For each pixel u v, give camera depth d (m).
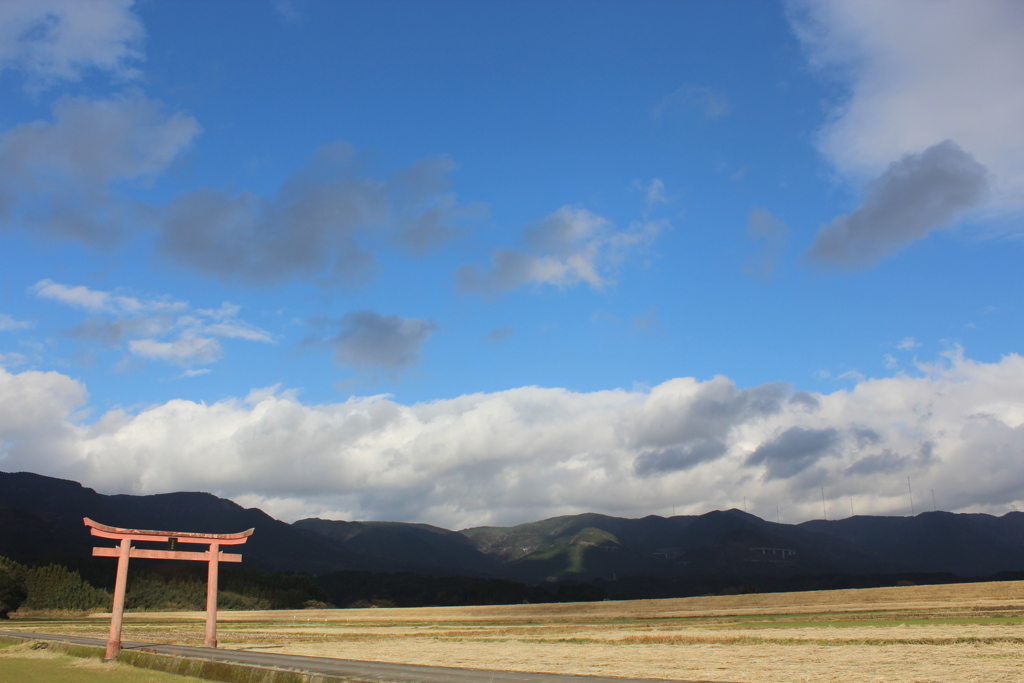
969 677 29.17
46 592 141.88
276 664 33.22
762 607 121.81
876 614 84.81
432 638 65.06
